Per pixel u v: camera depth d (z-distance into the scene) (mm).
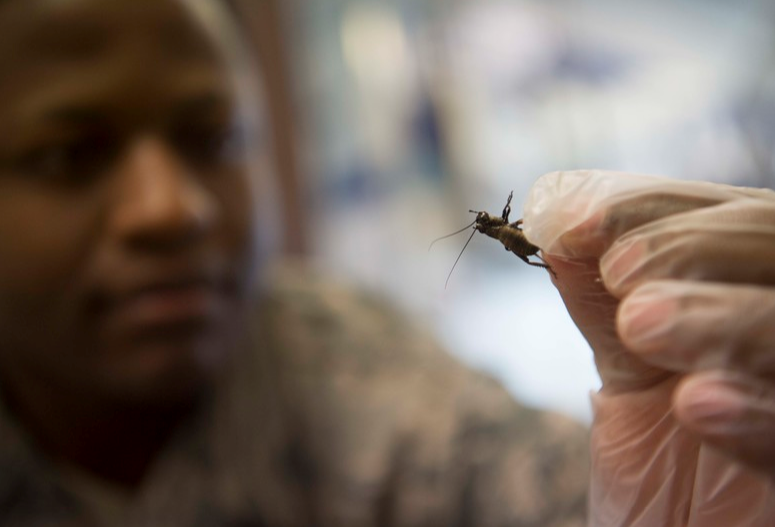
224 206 561
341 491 603
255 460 600
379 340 665
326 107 1132
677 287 340
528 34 1069
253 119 593
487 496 591
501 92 1086
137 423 580
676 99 991
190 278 537
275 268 725
